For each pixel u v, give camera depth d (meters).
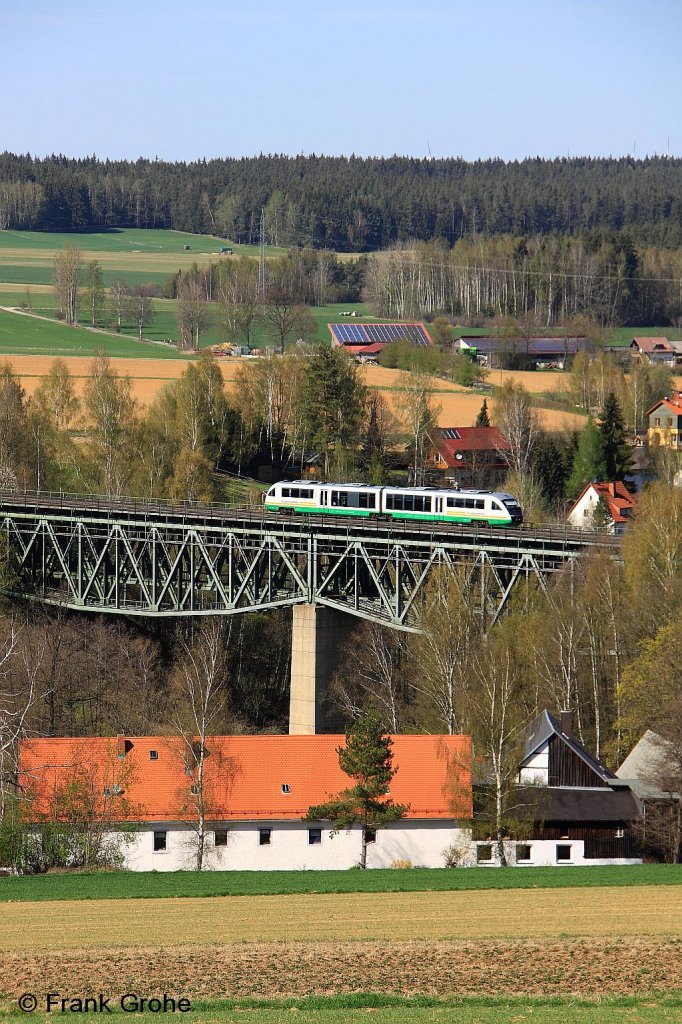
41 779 186.50
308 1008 119.56
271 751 194.50
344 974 127.31
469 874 167.88
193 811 186.88
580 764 193.38
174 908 151.38
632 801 189.75
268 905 152.25
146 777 190.25
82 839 183.12
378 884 162.25
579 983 124.69
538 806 188.00
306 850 188.50
